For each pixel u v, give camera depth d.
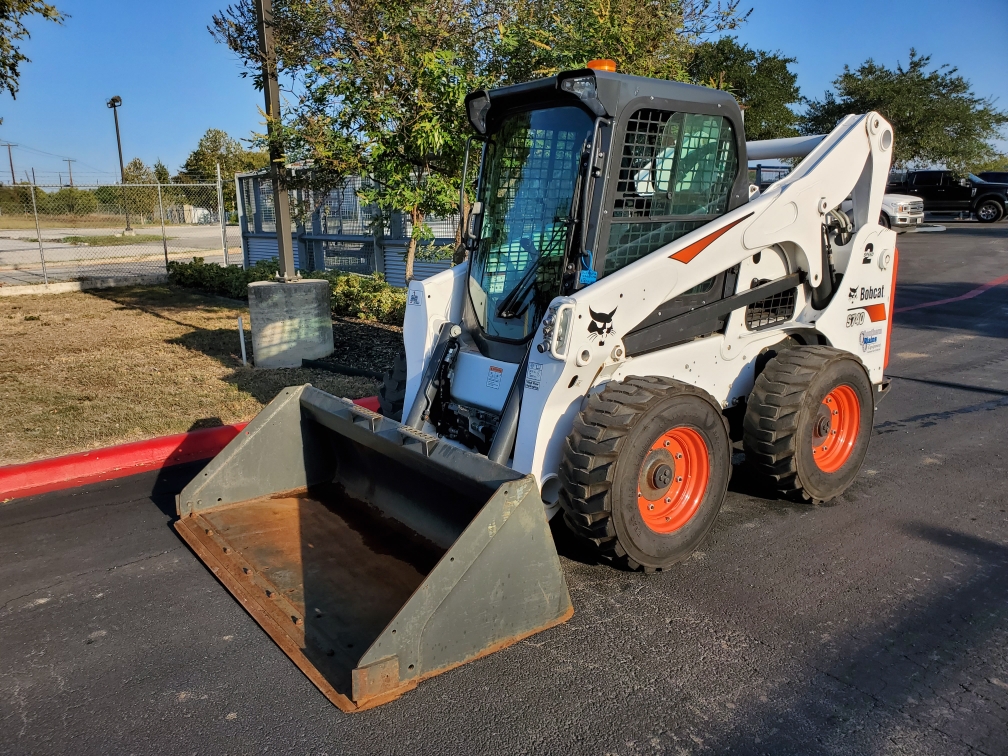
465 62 7.56
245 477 4.38
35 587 3.82
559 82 3.64
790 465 4.38
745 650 3.24
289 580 3.54
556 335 3.50
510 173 4.24
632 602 3.63
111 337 9.87
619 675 3.06
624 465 3.49
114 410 6.42
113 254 26.05
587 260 3.67
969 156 31.72
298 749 2.65
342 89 7.05
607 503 3.48
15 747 2.68
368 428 3.83
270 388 7.08
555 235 3.96
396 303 10.42
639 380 3.71
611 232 3.75
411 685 2.92
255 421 4.39
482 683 3.01
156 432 5.90
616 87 3.59
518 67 7.64
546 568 3.26
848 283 4.97
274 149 7.68
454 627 3.01
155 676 3.09
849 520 4.57
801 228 4.54
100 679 3.07
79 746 2.68
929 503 4.82
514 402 3.70
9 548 4.25
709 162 4.12
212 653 3.24
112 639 3.36
